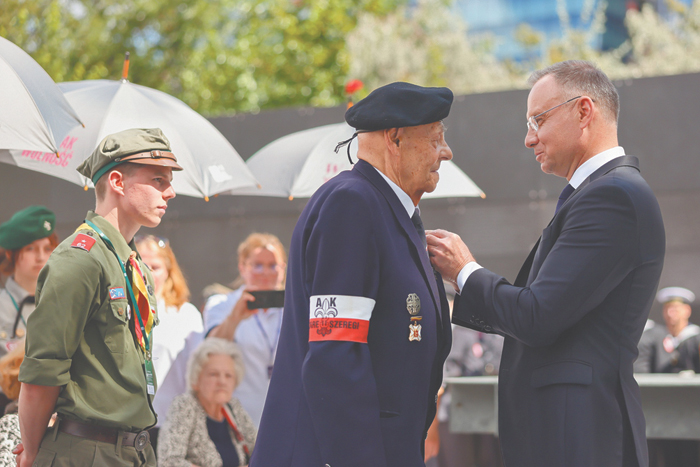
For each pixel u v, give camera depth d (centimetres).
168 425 453
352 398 213
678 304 744
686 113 737
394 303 231
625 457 246
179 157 447
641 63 2066
